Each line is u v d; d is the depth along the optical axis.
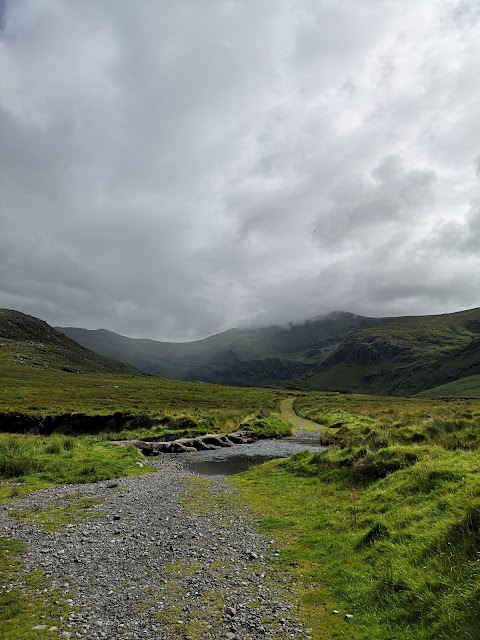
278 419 76.56
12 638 9.05
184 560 13.66
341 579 11.31
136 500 22.12
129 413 65.75
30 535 16.36
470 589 8.28
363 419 64.00
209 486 26.17
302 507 19.06
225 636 9.01
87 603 10.77
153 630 9.34
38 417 62.31
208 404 99.19
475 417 33.00
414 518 13.19
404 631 8.30
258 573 12.37
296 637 8.88
